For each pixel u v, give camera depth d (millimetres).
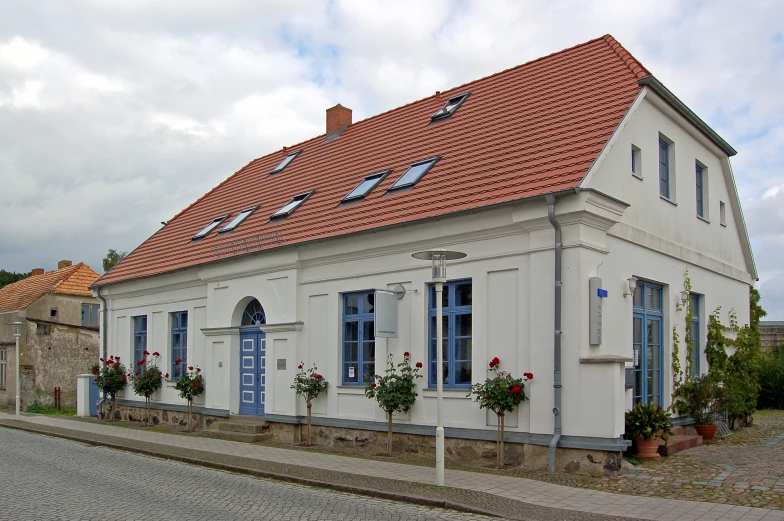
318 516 8555
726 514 8250
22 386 26766
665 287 14273
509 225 12172
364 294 14859
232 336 17859
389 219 14164
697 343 15938
